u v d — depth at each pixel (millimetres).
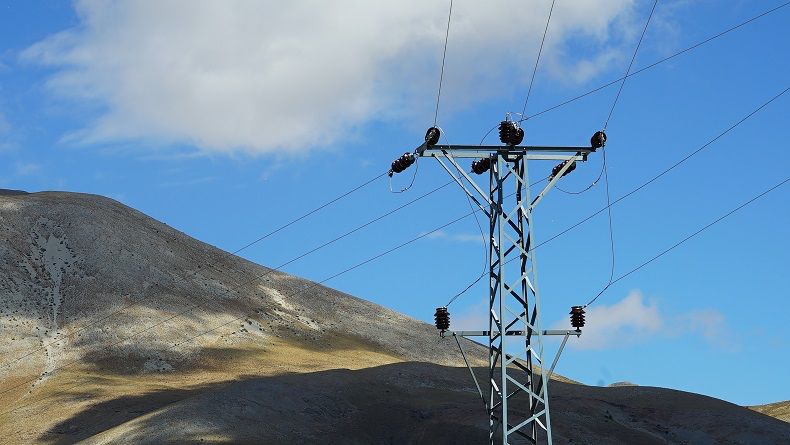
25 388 119875
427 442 92688
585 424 98375
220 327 162250
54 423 97000
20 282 160750
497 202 39562
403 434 96438
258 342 160125
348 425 95312
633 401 114750
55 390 115500
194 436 80562
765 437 98938
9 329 142375
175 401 106750
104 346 140625
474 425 93250
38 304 154625
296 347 163875
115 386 118750
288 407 94750
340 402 101375
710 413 105062
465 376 130750
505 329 37969
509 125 39625
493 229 39844
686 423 103688
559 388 126250
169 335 150125
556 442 90562
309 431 90312
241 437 82688
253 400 93000
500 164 40031
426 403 107500
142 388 118062
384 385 115750
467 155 40156
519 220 39781
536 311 38281
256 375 136125
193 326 157625
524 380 132000
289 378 106562
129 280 170625
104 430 92188
